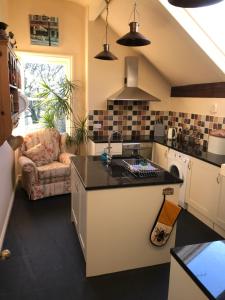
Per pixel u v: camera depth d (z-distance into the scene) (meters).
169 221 2.21
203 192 3.16
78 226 2.66
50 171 3.71
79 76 4.55
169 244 2.36
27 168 3.55
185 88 4.32
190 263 0.98
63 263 2.40
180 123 4.50
